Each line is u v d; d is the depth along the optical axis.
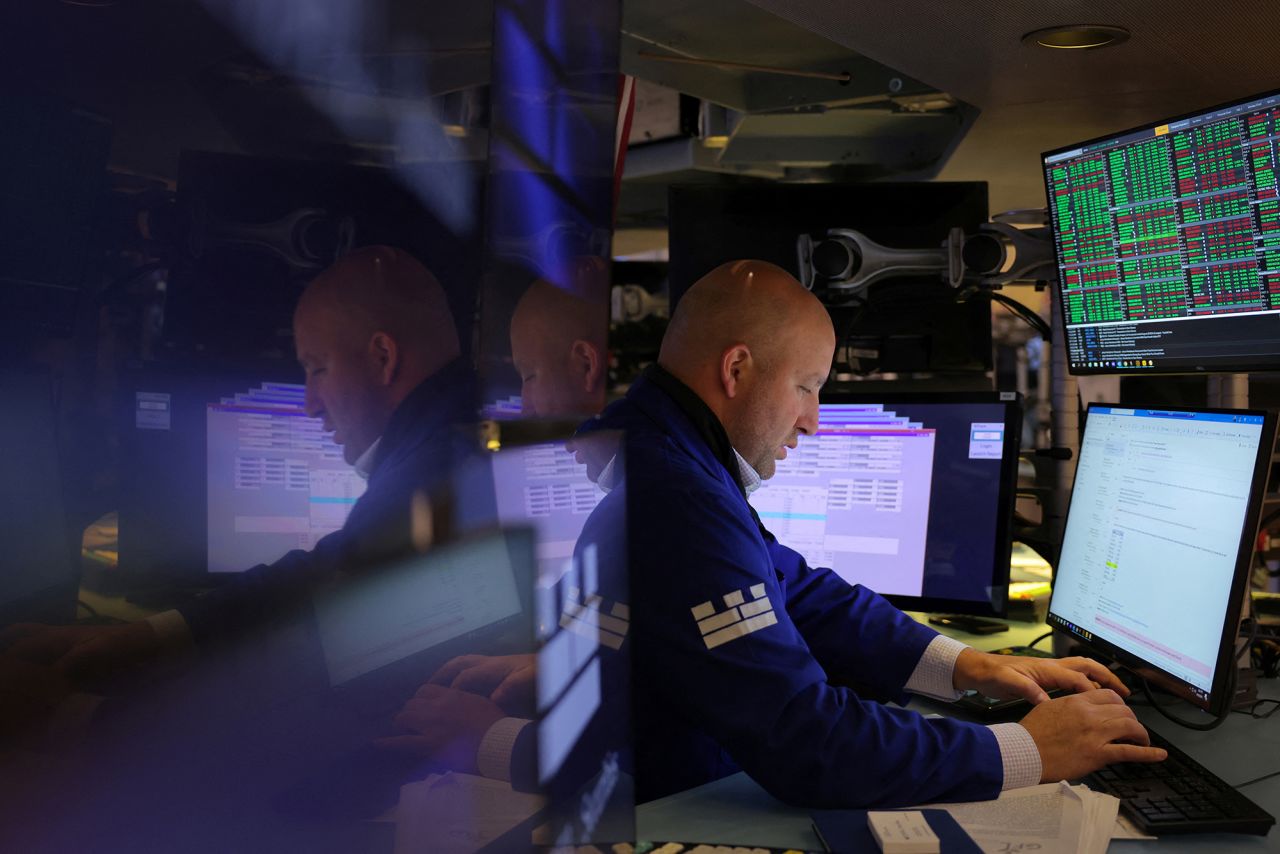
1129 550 1.62
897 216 2.36
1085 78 2.09
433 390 1.66
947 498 2.01
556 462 1.60
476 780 1.27
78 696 1.33
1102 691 1.42
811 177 3.20
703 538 1.39
